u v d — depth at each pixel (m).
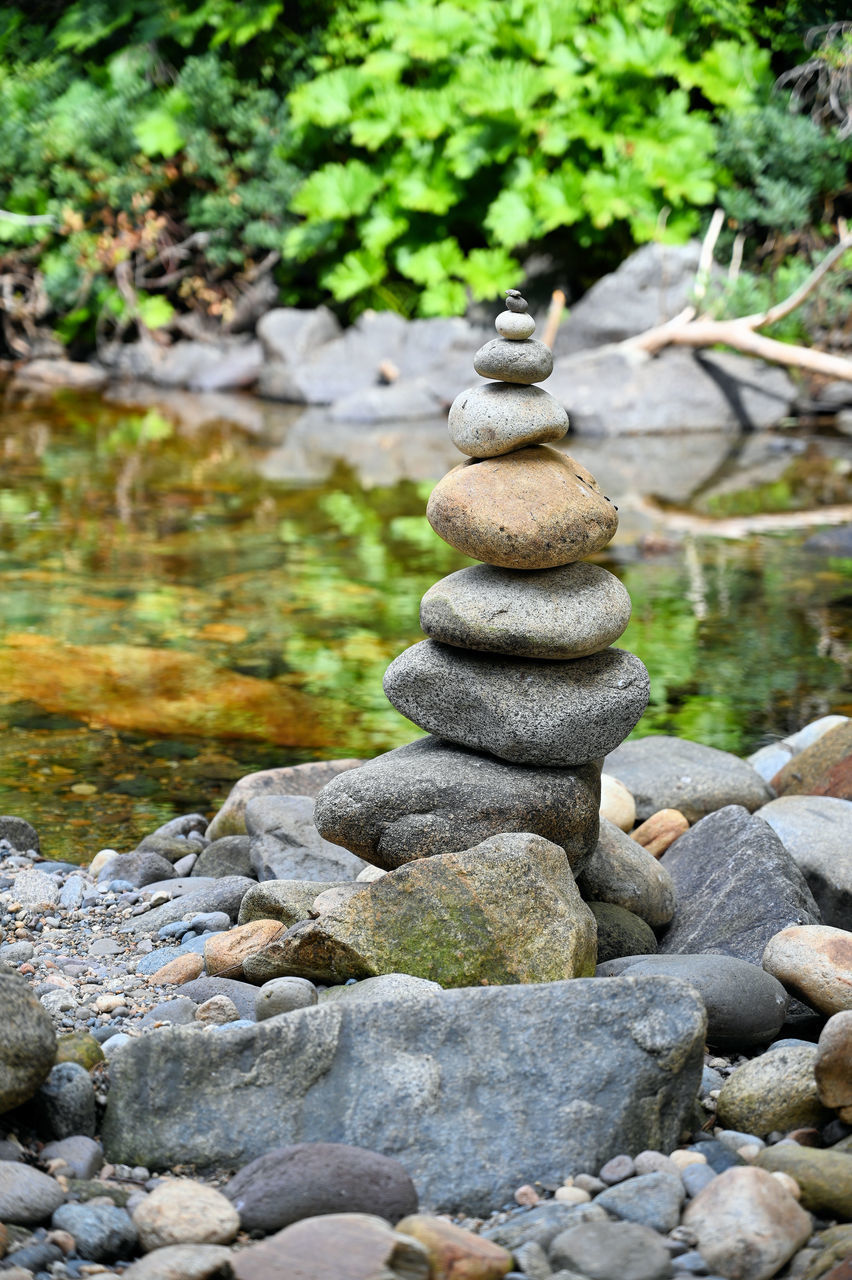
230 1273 1.77
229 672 5.73
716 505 9.07
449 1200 2.06
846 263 12.61
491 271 13.32
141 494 9.25
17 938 3.19
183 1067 2.20
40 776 4.59
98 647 6.03
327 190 13.92
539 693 2.94
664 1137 2.17
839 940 2.72
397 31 14.09
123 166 15.13
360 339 13.55
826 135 13.23
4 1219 1.93
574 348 13.02
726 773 4.03
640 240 13.04
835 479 9.91
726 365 12.35
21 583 7.06
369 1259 1.76
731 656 6.02
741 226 13.49
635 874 3.21
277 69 15.38
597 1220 1.95
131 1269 1.78
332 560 7.62
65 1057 2.35
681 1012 2.19
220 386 14.24
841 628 6.45
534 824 2.92
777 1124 2.28
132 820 4.25
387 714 5.25
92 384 14.44
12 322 15.88
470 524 2.91
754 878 3.16
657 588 7.11
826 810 3.61
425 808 2.93
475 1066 2.18
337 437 11.55
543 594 2.94
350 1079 2.18
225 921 3.23
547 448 3.03
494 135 13.40
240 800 3.96
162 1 15.71
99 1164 2.13
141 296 15.13
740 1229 1.89
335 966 2.69
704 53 13.59
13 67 17.03
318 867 3.49
